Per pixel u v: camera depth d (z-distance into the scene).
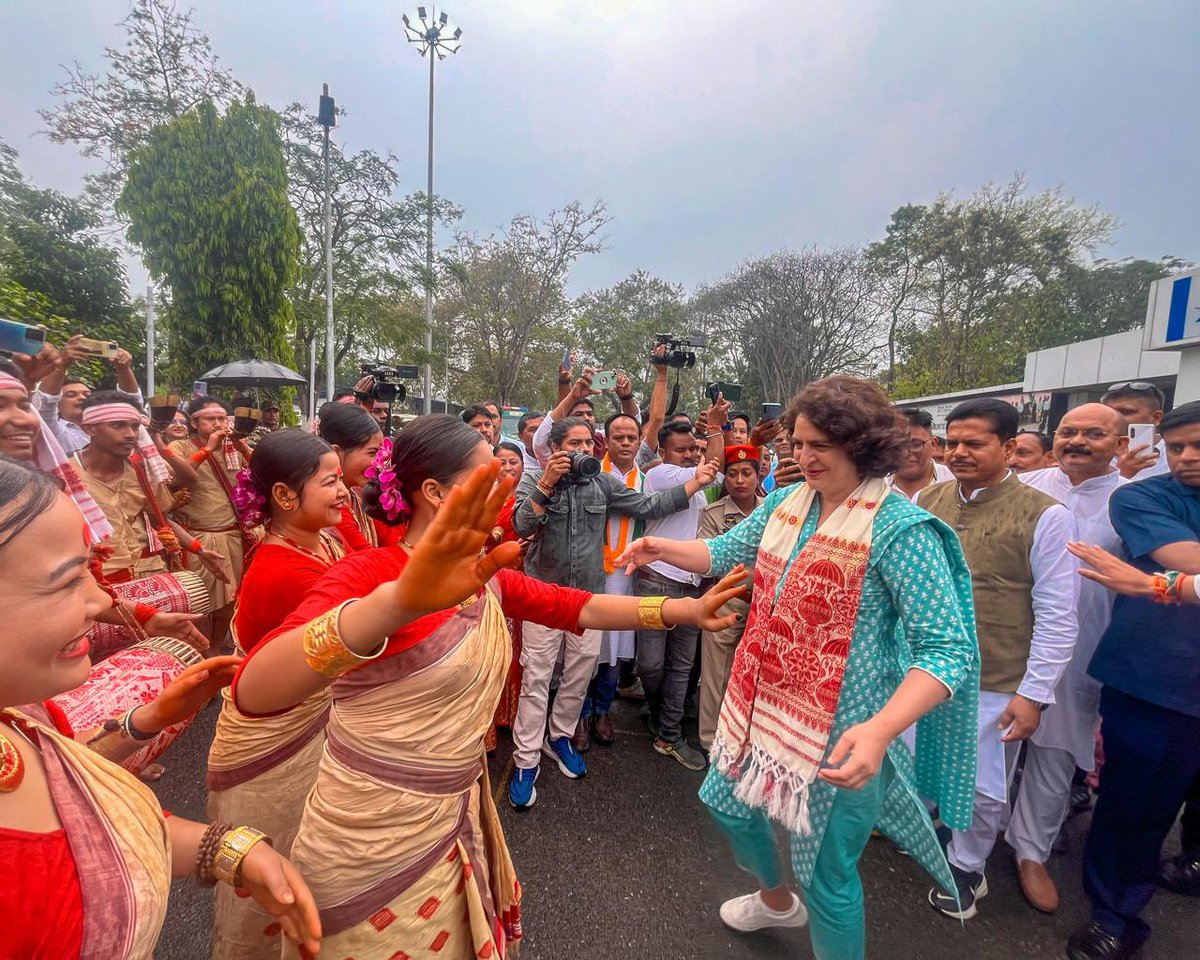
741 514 3.32
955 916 2.24
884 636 1.58
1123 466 3.20
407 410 22.47
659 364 4.40
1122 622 2.07
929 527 1.54
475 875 1.30
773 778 1.64
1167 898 2.42
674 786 3.02
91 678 1.39
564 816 2.77
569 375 4.59
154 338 15.11
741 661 1.79
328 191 13.63
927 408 20.22
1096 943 2.04
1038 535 2.21
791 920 2.05
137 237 10.08
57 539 0.72
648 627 1.52
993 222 23.05
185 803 2.74
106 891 0.77
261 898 1.08
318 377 17.31
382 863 1.17
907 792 1.62
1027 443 3.99
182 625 1.85
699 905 2.26
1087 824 2.90
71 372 10.09
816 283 25.94
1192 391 6.81
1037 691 2.11
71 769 0.81
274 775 1.53
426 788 1.19
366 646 0.94
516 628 3.31
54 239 14.55
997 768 2.22
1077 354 14.66
